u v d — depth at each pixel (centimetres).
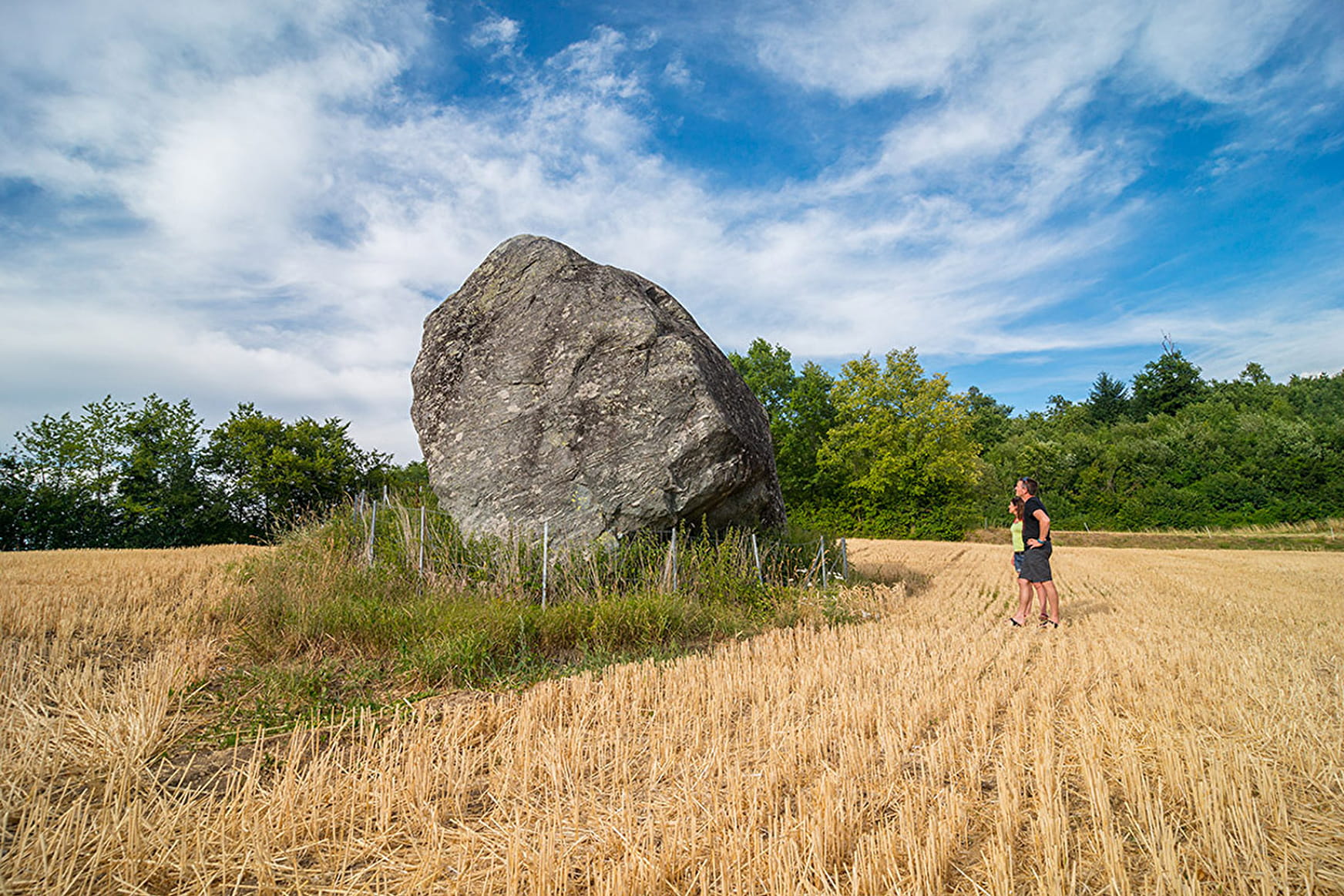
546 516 920
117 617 684
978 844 296
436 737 417
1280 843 287
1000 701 502
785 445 4031
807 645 702
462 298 1120
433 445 1022
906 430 3778
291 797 314
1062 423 6506
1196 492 3819
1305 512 3534
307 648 622
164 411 3128
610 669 580
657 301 1193
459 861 277
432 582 833
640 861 260
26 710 411
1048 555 840
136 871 266
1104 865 267
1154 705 467
